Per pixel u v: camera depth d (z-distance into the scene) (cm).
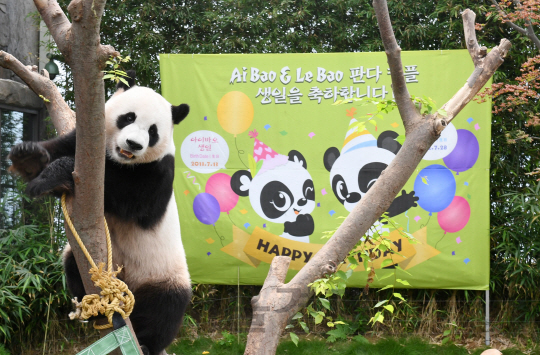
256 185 564
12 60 299
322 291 212
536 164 603
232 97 566
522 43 580
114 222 271
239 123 566
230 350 536
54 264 518
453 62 551
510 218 593
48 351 540
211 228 564
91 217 189
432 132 230
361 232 227
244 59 566
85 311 192
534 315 574
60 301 541
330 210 559
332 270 221
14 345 541
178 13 632
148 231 281
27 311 502
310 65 563
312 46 643
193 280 566
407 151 231
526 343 554
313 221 559
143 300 290
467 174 549
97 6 155
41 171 223
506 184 611
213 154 566
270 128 565
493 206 611
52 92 313
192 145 566
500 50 248
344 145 559
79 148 175
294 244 559
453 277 548
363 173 557
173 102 565
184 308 301
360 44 661
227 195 564
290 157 563
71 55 163
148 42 631
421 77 554
